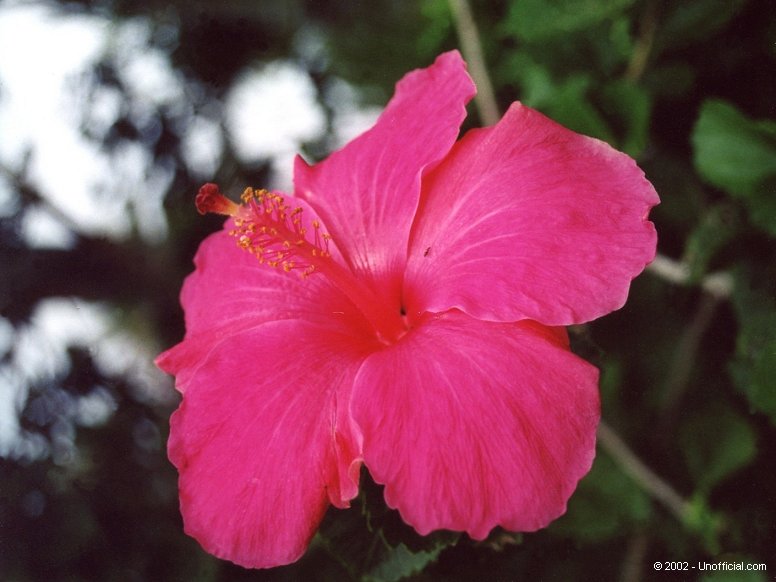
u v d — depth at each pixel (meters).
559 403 0.23
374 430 0.24
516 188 0.25
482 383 0.24
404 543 0.26
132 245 0.50
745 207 0.33
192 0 0.44
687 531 0.35
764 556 0.33
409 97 0.29
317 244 0.28
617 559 0.36
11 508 0.44
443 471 0.23
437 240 0.27
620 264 0.24
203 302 0.30
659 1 0.35
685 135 0.36
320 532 0.28
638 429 0.37
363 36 0.41
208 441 0.26
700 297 0.37
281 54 0.46
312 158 0.45
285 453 0.25
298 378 0.26
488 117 0.36
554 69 0.36
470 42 0.36
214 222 0.46
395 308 0.27
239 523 0.25
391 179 0.28
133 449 0.46
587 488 0.35
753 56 0.35
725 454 0.35
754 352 0.33
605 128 0.33
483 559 0.31
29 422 0.45
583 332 0.28
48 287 0.48
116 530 0.44
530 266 0.24
